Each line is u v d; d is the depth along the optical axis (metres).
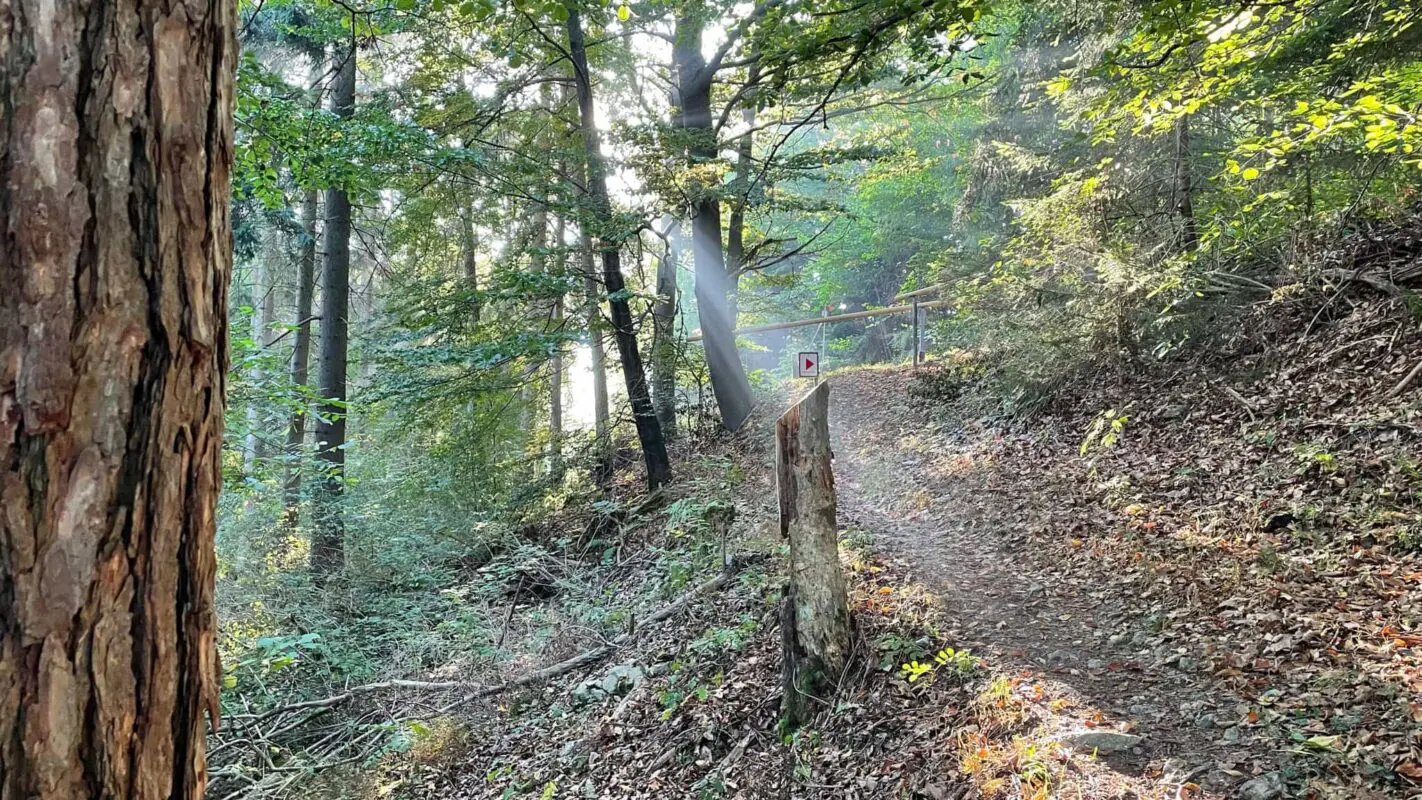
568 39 11.49
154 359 1.33
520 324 11.96
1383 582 4.93
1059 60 12.95
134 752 1.32
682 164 11.27
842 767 4.75
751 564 8.00
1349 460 6.28
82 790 1.26
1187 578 5.68
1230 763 3.66
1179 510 6.84
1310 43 8.61
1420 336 6.98
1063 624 5.54
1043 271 10.87
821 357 26.12
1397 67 8.05
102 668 1.28
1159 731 4.03
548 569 10.73
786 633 5.54
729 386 14.42
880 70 11.47
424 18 10.23
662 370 13.51
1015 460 9.41
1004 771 4.00
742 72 14.73
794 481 5.52
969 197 15.48
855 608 6.11
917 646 5.40
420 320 11.03
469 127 12.09
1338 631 4.54
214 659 1.48
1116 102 9.14
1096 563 6.42
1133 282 9.26
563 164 11.72
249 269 17.94
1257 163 9.24
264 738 6.46
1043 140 14.20
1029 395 10.68
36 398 1.22
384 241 14.15
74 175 1.25
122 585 1.30
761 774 5.09
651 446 12.16
